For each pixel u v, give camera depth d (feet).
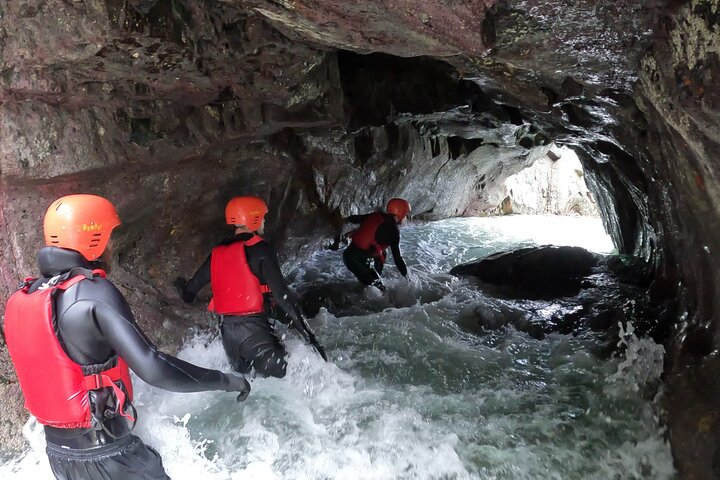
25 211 9.99
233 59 11.04
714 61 6.63
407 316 16.21
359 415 11.00
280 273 11.60
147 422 9.96
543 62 9.40
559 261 19.77
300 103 13.91
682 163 9.27
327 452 9.82
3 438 9.43
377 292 18.90
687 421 9.21
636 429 10.12
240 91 12.51
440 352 13.92
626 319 14.01
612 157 17.04
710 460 8.42
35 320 6.53
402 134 22.29
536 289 18.63
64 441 6.81
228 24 10.58
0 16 8.68
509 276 19.66
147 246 13.14
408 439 10.22
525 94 14.08
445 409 11.28
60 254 6.82
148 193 12.14
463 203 34.37
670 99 7.70
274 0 8.54
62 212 6.83
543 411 11.12
